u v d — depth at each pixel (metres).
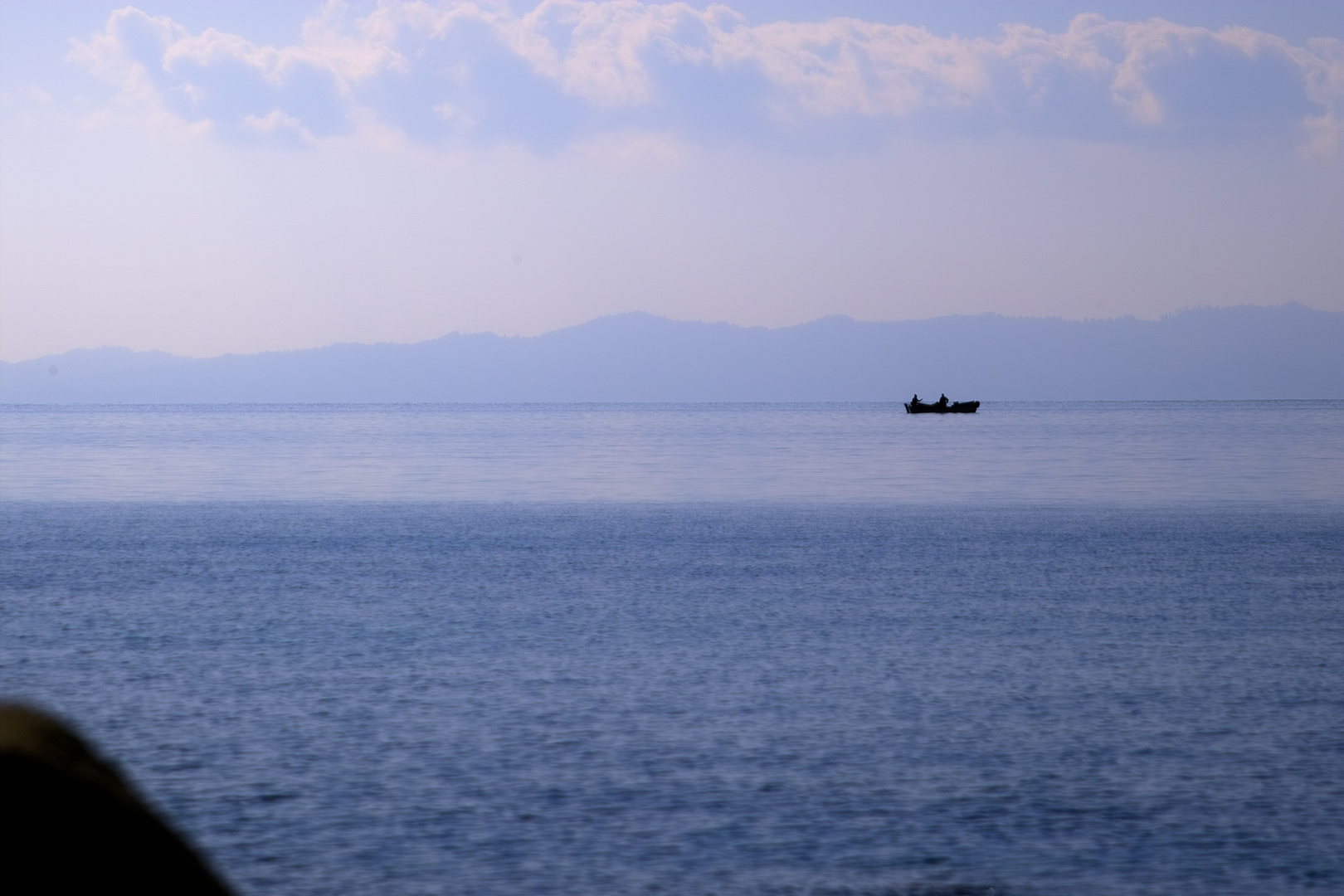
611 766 68.94
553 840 57.78
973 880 53.56
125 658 98.31
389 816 60.81
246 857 55.88
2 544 182.50
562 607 124.69
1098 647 103.25
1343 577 146.62
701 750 72.12
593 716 79.81
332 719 78.81
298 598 131.12
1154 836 58.62
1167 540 185.75
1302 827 59.84
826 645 103.81
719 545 181.38
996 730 76.75
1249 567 154.75
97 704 82.81
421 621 116.19
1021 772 68.12
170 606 125.25
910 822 60.34
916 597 131.75
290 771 67.94
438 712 80.75
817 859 55.72
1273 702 84.00
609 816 61.03
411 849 56.81
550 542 186.50
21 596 132.62
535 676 91.56
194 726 77.12
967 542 184.62
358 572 152.00
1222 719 79.38
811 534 196.25
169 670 93.81
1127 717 80.12
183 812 61.53
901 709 82.19
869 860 55.62
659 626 113.31
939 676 92.00
